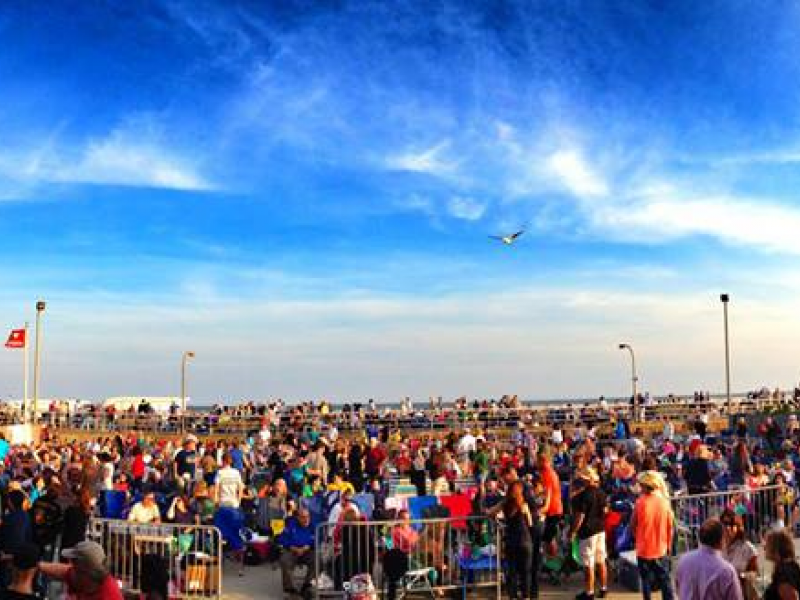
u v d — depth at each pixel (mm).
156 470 22250
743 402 51719
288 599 14430
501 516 14578
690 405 50562
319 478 21672
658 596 13719
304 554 14539
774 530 8555
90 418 52094
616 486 18188
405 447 31125
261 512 18797
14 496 13836
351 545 14000
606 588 14109
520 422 43250
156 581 8836
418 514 15180
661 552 12359
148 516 15875
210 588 14250
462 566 14188
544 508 14805
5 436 41250
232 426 49938
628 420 48469
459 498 15586
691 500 15453
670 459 27031
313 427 42375
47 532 13492
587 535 13570
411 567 13906
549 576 15383
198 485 18109
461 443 29938
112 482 21844
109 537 14203
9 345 50719
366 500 17203
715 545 8477
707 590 8336
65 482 18094
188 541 14328
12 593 7684
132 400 63062
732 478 21172
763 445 32438
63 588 12953
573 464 22500
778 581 8109
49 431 47750
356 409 52000
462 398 51719
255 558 17234
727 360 46781
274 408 53188
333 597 13992
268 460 27828
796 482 20203
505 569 14477
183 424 50281
